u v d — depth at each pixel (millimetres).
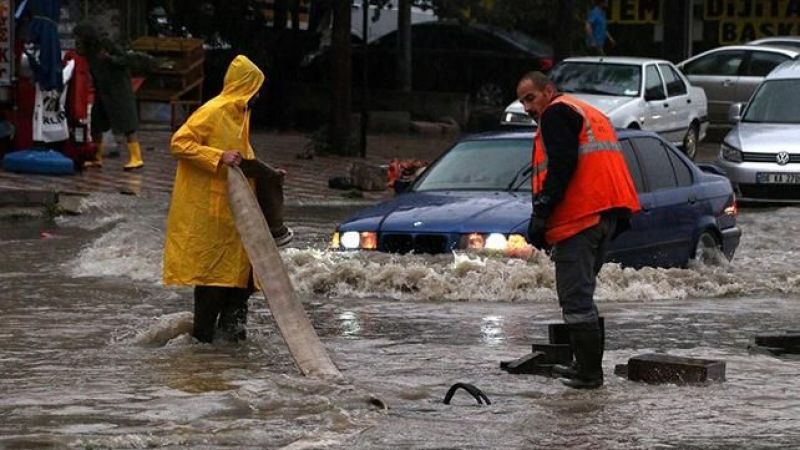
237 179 20594
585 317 18562
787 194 46500
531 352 20703
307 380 18609
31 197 39812
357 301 26297
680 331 23578
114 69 47344
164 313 24500
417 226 27766
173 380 18922
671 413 17406
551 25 75000
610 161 18422
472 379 19297
